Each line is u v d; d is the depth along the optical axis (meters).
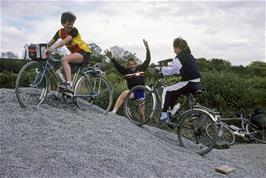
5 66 16.92
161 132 8.52
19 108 6.82
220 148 9.77
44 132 5.98
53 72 7.29
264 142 11.22
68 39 7.31
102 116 7.84
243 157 8.62
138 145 6.59
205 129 7.28
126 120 8.32
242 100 13.98
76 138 6.04
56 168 4.95
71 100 7.79
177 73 7.43
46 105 7.26
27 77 6.98
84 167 5.10
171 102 7.60
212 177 6.00
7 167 4.77
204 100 13.90
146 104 8.17
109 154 5.71
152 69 8.77
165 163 6.00
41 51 6.92
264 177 6.90
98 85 7.95
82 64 7.63
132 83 8.57
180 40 7.49
